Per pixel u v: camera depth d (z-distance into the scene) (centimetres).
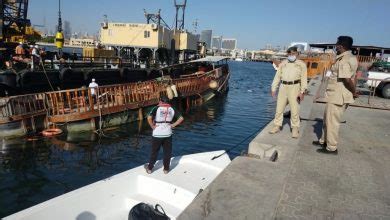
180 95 2438
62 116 1608
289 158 564
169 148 610
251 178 464
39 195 1010
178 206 550
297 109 679
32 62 1992
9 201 963
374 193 452
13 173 1161
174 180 595
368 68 2117
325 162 567
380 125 935
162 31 3684
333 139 608
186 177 611
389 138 776
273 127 727
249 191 423
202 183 595
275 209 385
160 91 2116
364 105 1282
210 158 712
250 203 391
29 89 1862
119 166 1284
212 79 3139
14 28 2806
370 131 848
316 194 439
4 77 1734
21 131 1498
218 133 1903
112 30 3678
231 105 3027
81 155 1384
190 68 3856
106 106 1767
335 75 586
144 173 613
